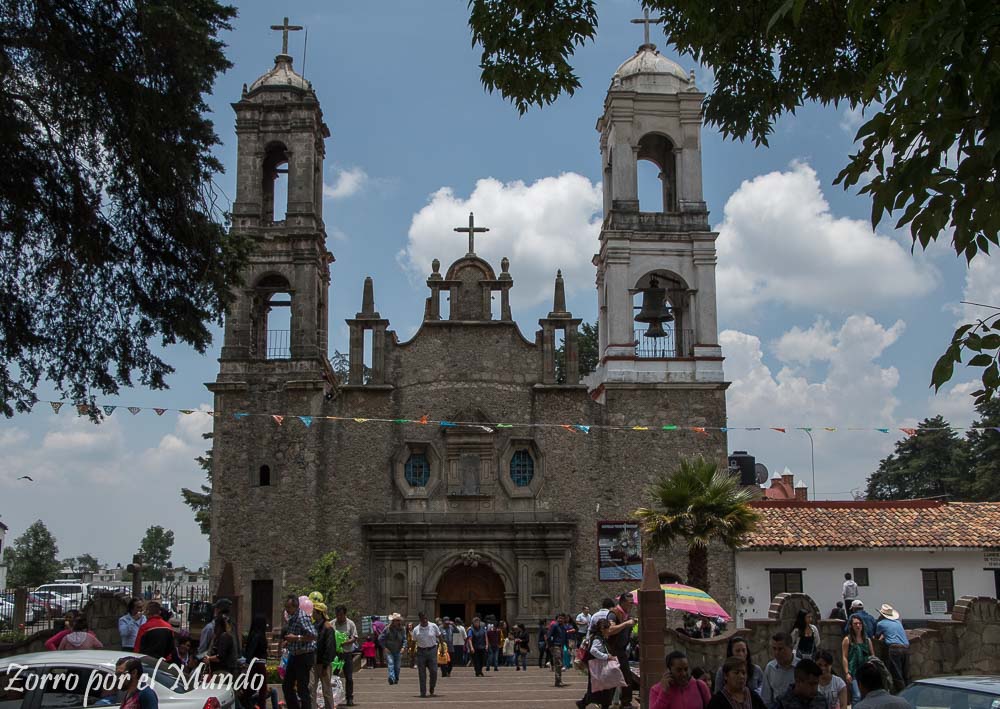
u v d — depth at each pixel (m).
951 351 8.11
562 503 40.91
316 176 45.12
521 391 41.97
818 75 14.02
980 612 25.16
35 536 95.75
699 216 43.12
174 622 28.30
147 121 20.52
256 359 41.38
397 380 41.94
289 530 40.09
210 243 22.70
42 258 21.67
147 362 23.89
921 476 71.88
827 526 39.75
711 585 38.91
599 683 19.89
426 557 40.44
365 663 38.59
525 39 15.13
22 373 23.03
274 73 44.50
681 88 44.12
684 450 41.19
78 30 19.83
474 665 35.06
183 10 21.67
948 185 7.54
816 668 12.88
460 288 43.06
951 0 7.11
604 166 45.50
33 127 20.05
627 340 42.06
